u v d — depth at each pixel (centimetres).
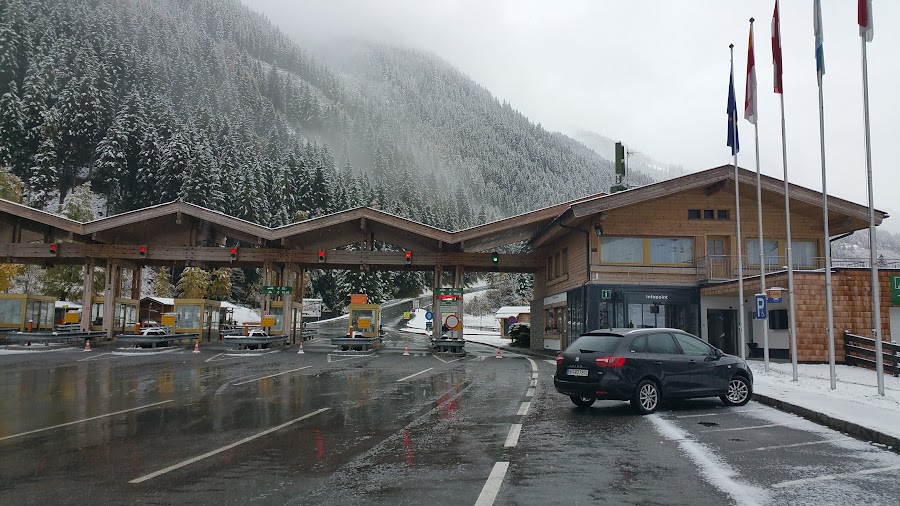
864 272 2311
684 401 1316
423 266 3594
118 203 9212
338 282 9512
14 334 3038
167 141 9994
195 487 623
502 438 895
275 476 669
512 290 10962
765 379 1666
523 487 623
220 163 9738
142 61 14400
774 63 1772
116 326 3612
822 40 1548
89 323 3472
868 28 1387
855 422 935
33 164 8575
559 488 619
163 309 6203
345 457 766
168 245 3862
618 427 991
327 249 3834
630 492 605
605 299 2812
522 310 6419
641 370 1133
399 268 3725
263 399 1352
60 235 3594
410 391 1519
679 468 707
